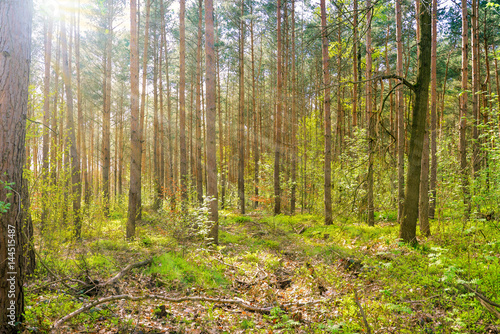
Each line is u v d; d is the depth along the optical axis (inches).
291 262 339.9
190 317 199.9
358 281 252.4
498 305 173.3
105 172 682.8
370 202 471.8
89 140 1362.0
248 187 1005.8
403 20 735.7
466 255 256.2
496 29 660.7
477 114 464.8
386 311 189.6
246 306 216.2
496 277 209.3
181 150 609.6
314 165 820.0
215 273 281.1
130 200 430.0
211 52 415.2
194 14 852.6
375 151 346.0
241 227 583.8
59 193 283.1
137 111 444.8
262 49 1071.0
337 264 303.0
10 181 140.3
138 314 185.8
